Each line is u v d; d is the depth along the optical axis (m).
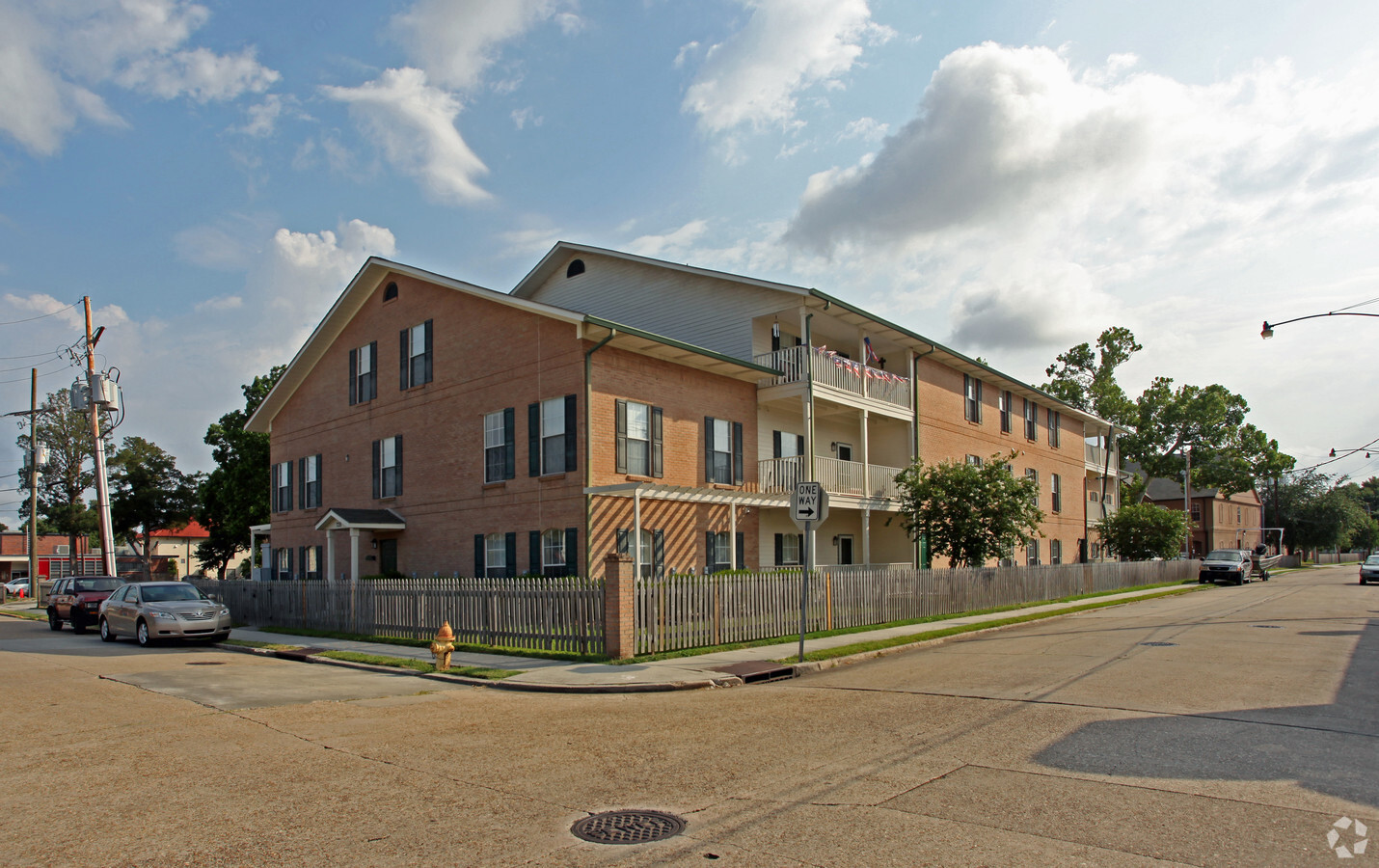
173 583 20.81
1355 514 86.31
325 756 7.82
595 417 20.44
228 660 16.48
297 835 5.53
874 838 5.27
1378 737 7.81
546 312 20.94
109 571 27.75
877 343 29.56
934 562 30.61
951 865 4.80
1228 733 8.02
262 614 23.73
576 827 5.63
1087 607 24.97
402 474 25.80
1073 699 9.89
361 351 28.16
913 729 8.54
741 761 7.39
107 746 8.41
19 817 6.03
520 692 11.98
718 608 15.93
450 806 6.14
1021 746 7.69
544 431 21.25
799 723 9.04
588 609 14.71
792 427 26.72
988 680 11.61
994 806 5.89
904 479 26.94
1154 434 61.38
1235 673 11.54
